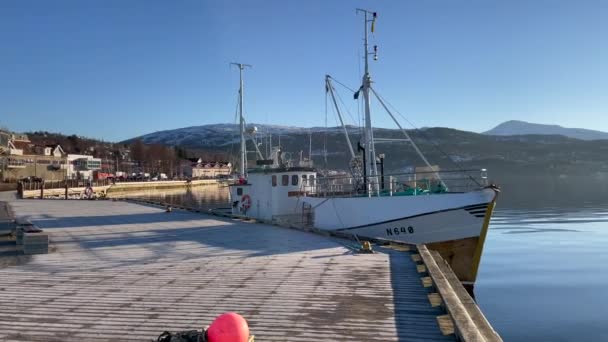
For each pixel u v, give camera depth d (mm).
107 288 8891
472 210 14250
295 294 8344
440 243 14734
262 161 23547
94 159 102938
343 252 12938
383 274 9977
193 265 11250
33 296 8289
